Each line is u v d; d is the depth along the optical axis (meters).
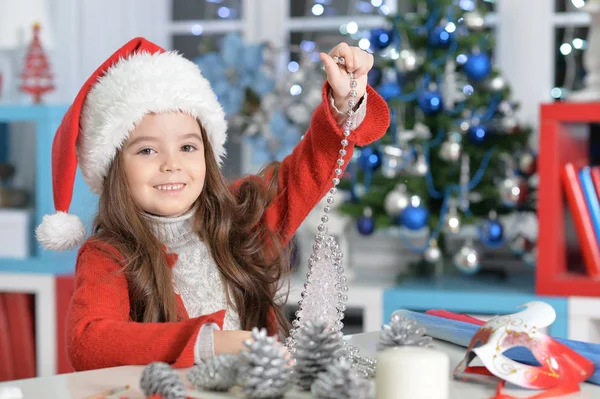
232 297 1.24
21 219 2.43
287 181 1.30
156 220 1.19
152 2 2.75
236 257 1.26
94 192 1.27
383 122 1.13
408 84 2.19
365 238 2.39
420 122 2.18
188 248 1.22
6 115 2.37
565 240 2.13
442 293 2.00
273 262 1.30
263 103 2.34
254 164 2.62
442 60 2.17
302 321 0.94
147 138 1.15
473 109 2.17
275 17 2.71
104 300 1.03
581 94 2.02
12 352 2.34
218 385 0.71
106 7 2.66
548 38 2.49
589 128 2.37
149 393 0.68
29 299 2.35
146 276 1.12
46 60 2.51
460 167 2.21
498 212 2.21
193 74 1.22
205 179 1.26
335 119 1.12
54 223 1.18
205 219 1.26
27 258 2.41
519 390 0.73
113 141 1.16
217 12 2.76
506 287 2.08
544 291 1.95
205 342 0.84
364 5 2.64
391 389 0.62
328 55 1.09
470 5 2.26
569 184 1.97
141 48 1.26
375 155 2.18
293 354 0.77
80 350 0.91
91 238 1.16
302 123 2.31
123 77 1.17
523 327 0.76
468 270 2.12
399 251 2.37
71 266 2.34
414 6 2.56
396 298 2.03
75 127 1.17
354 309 2.53
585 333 1.91
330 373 0.64
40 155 2.35
